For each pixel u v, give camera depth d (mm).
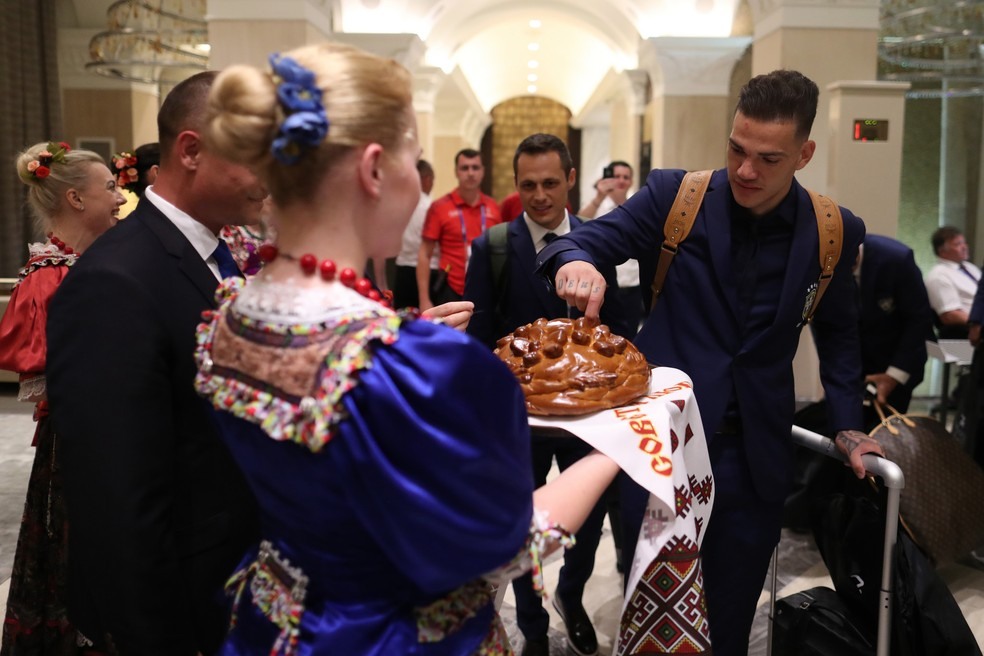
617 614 2748
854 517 2025
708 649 1359
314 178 881
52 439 2125
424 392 818
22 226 8609
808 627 2008
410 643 910
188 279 1308
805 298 1754
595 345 1347
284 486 890
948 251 5477
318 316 870
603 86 13992
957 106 8117
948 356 4531
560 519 1023
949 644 1887
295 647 927
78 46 9453
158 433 1198
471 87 15922
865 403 3152
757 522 1799
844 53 6125
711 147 8305
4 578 3006
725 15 8312
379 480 816
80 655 2191
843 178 5246
